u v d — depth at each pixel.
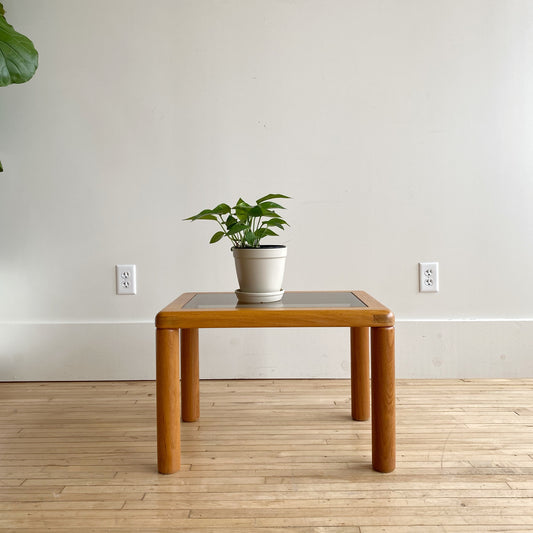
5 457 1.64
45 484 1.47
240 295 1.68
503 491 1.40
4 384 2.40
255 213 1.59
